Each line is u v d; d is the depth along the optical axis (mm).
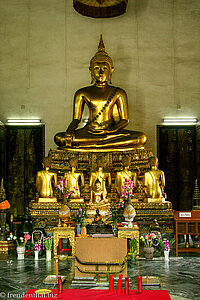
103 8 10641
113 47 10977
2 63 10922
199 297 4734
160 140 10992
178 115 10836
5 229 7770
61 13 11039
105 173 8656
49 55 10969
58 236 7004
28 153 10992
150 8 11047
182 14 11023
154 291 4859
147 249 6840
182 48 10961
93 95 9969
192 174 10953
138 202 8117
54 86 10922
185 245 7551
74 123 9727
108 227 7676
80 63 10961
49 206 8016
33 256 7211
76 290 4895
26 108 10867
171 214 8039
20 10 11023
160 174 8477
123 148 9289
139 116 10844
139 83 10914
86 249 5438
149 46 10977
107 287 5090
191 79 10898
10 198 10906
